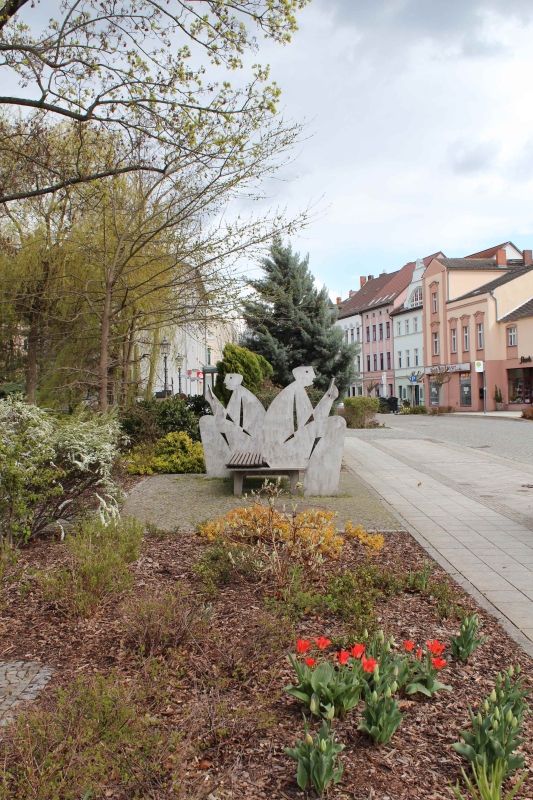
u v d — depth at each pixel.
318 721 3.32
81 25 9.03
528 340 51.66
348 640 4.18
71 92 9.52
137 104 9.66
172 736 2.97
